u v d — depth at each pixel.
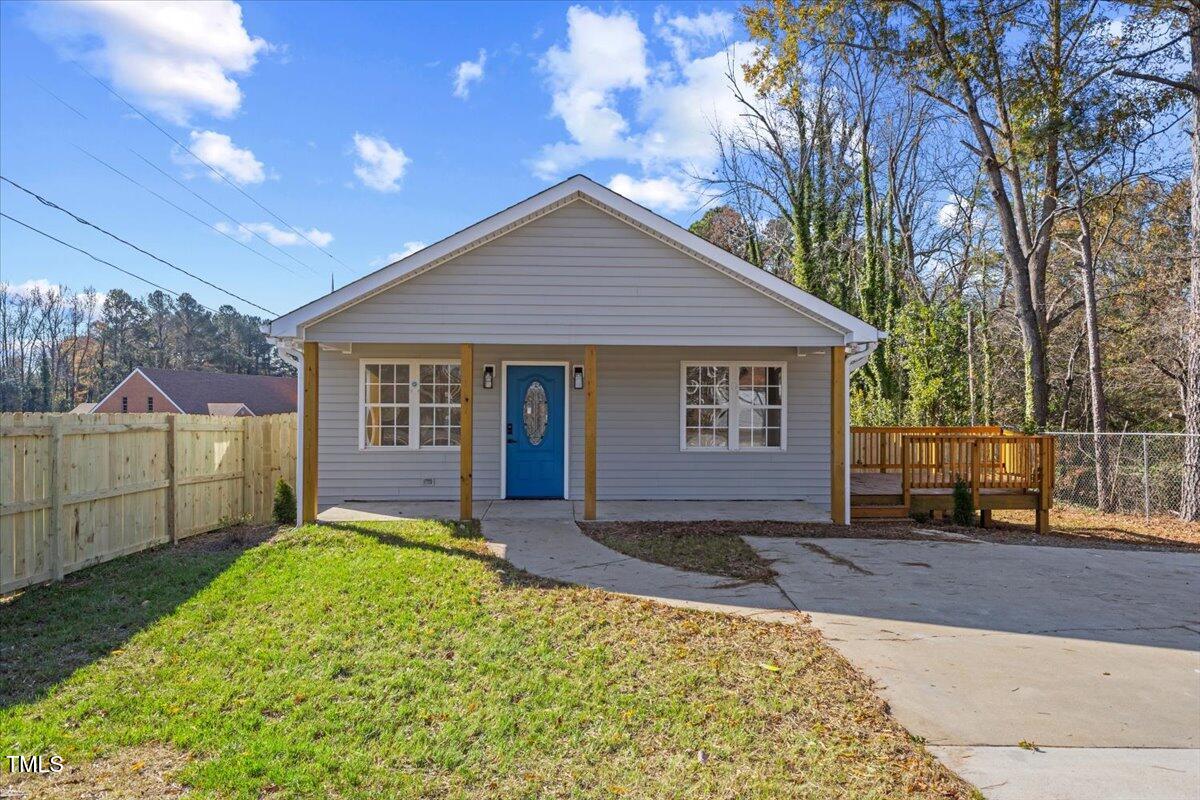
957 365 16.88
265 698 3.83
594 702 3.85
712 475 11.26
